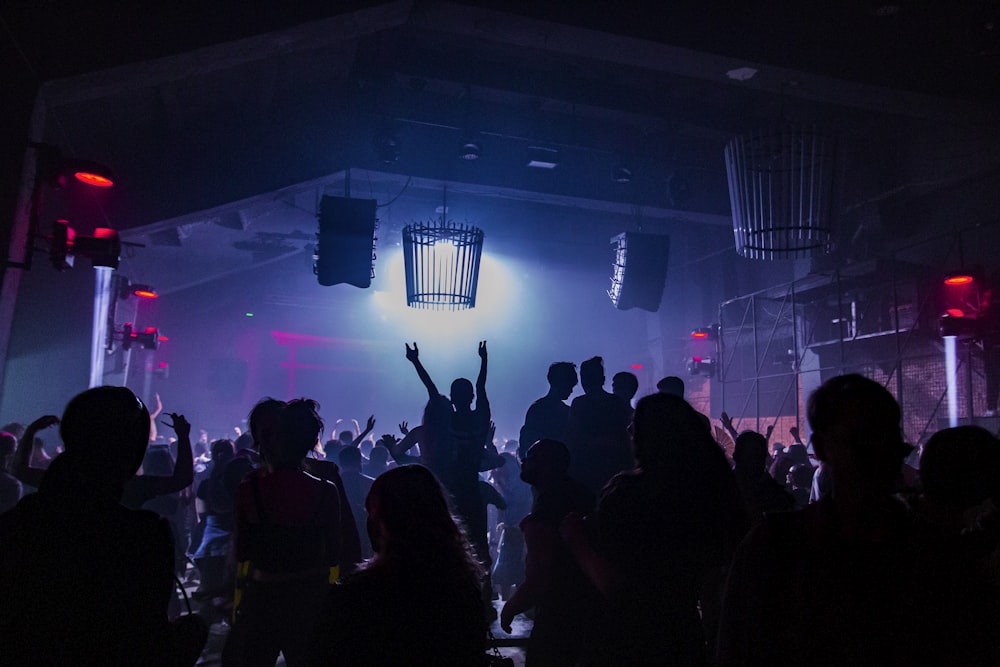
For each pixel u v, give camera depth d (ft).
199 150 32.53
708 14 26.78
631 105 37.86
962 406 39.19
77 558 5.65
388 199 52.80
